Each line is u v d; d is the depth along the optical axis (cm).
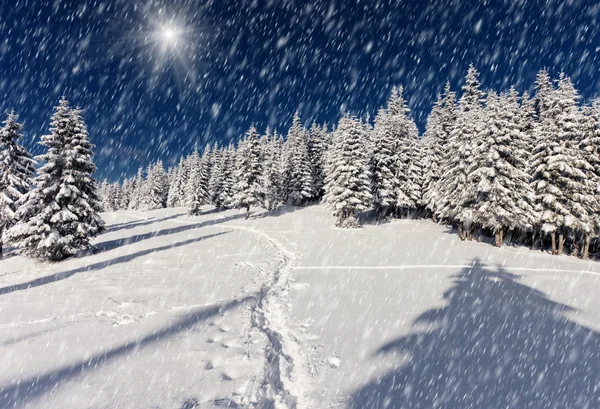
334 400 470
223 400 454
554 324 865
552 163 2603
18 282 1493
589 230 2500
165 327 764
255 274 1475
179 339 687
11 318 835
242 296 1077
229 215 5328
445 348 677
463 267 1739
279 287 1259
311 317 874
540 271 1719
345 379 534
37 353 605
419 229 3812
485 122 2847
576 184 2548
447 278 1445
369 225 4084
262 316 908
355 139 3819
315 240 2819
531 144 3362
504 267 1781
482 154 2803
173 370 543
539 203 2733
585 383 547
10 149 2662
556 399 494
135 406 431
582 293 1266
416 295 1137
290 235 3134
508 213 2703
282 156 6944
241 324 792
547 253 2698
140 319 827
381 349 664
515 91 3581
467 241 3038
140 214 6194
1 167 2664
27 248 2195
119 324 788
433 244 2742
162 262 1784
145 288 1180
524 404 477
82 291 1140
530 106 3725
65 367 548
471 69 4425
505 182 2736
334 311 931
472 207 2941
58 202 2253
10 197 2659
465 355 646
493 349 681
